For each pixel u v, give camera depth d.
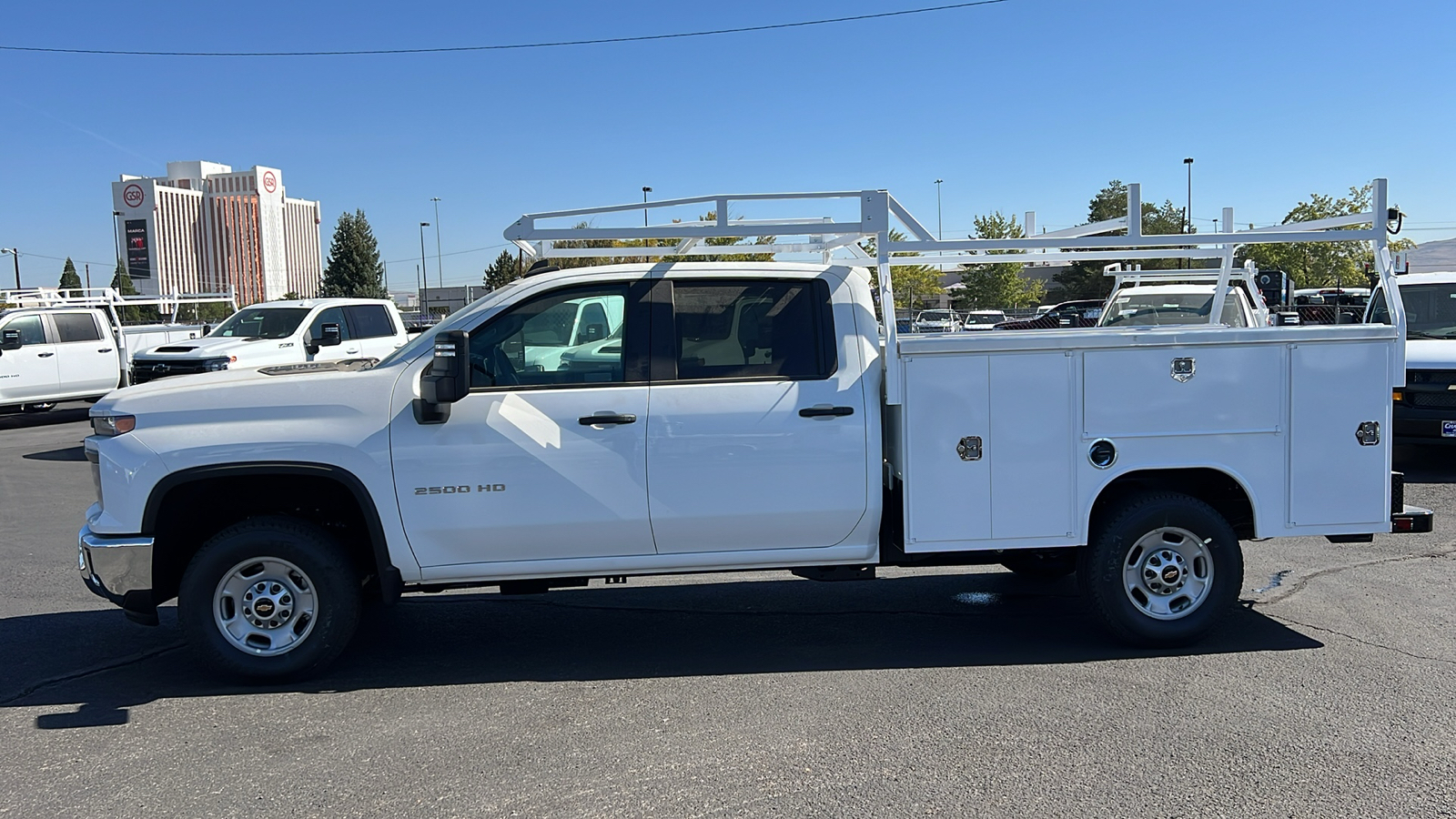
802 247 6.30
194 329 21.09
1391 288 5.39
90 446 5.08
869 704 4.76
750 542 5.26
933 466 5.25
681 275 5.28
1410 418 10.62
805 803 3.79
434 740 4.43
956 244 5.34
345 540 5.51
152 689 5.11
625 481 5.09
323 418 5.02
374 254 79.88
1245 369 5.31
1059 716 4.57
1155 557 5.41
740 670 5.31
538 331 5.20
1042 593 6.76
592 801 3.83
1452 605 6.24
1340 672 5.09
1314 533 5.39
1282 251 39.16
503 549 5.12
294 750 4.34
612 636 5.96
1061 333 5.35
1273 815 3.65
